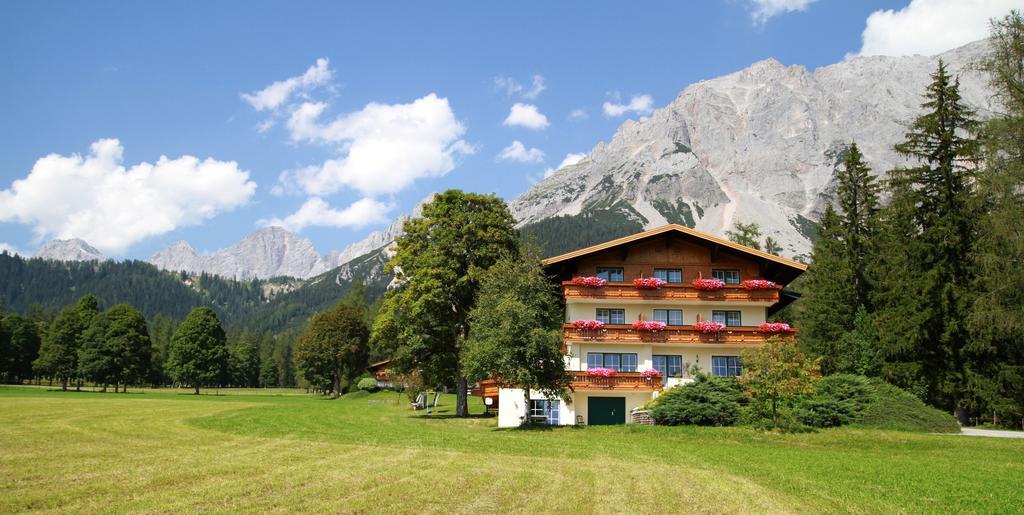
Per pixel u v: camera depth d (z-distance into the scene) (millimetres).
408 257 48844
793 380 32188
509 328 35000
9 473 16781
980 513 15172
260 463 19609
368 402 77750
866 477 20094
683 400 35250
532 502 14758
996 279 37375
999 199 36781
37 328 122438
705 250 46344
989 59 37250
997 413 43438
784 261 44906
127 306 105312
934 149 46688
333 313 99375
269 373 164750
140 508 13219
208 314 108875
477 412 55875
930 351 44656
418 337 47469
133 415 37094
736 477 19375
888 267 49344
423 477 17656
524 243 41344
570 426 37406
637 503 15008
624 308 45125
